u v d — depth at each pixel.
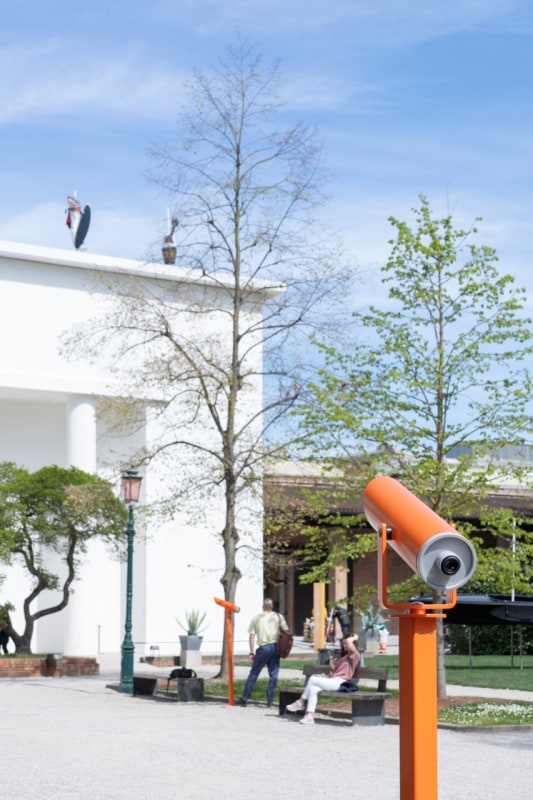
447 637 37.56
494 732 15.70
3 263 34.75
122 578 36.66
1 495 27.09
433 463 19.59
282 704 18.05
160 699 21.09
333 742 14.66
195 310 25.55
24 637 28.95
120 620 36.53
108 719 17.50
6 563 27.06
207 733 15.64
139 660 33.53
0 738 15.02
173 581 35.56
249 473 24.16
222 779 11.47
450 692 21.72
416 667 6.45
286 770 12.13
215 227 23.98
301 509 23.52
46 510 27.77
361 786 11.02
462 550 6.40
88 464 35.22
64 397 36.09
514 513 21.53
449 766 12.45
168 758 13.08
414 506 6.60
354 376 20.47
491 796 10.50
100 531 27.77
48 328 35.12
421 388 20.00
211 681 23.97
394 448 20.34
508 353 19.91
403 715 6.52
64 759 12.96
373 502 6.88
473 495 20.30
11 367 34.50
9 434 37.97
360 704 16.58
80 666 28.30
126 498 23.31
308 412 20.70
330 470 21.41
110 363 35.19
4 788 10.86
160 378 23.92
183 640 32.66
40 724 16.78
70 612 34.91
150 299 32.56
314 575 20.86
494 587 21.28
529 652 35.69
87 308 35.69
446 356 19.98
